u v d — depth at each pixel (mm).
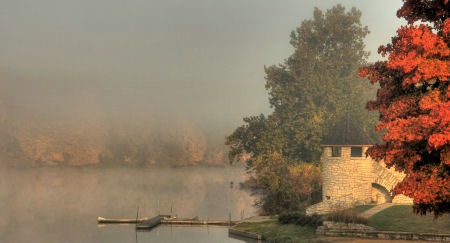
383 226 61969
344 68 145125
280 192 99812
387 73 34594
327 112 120750
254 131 117750
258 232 75000
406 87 32812
